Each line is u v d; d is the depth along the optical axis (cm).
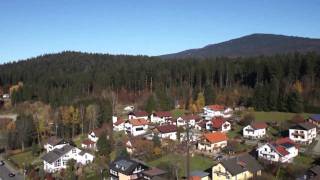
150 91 13600
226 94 12112
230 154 7000
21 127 9425
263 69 12738
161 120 10388
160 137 8169
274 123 9319
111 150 7706
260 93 11131
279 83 11531
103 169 6762
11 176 7312
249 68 13400
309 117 9381
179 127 9050
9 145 9331
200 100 11688
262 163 6153
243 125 9438
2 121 11312
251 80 13225
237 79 13688
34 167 7644
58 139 8931
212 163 6519
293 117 9481
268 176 5694
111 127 9856
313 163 6253
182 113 11362
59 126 9962
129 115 10650
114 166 6475
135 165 6197
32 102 13762
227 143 7481
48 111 11731
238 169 5700
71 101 12488
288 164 6075
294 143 7012
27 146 9469
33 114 11494
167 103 11756
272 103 10850
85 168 7031
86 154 7406
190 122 9556
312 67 11688
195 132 8869
